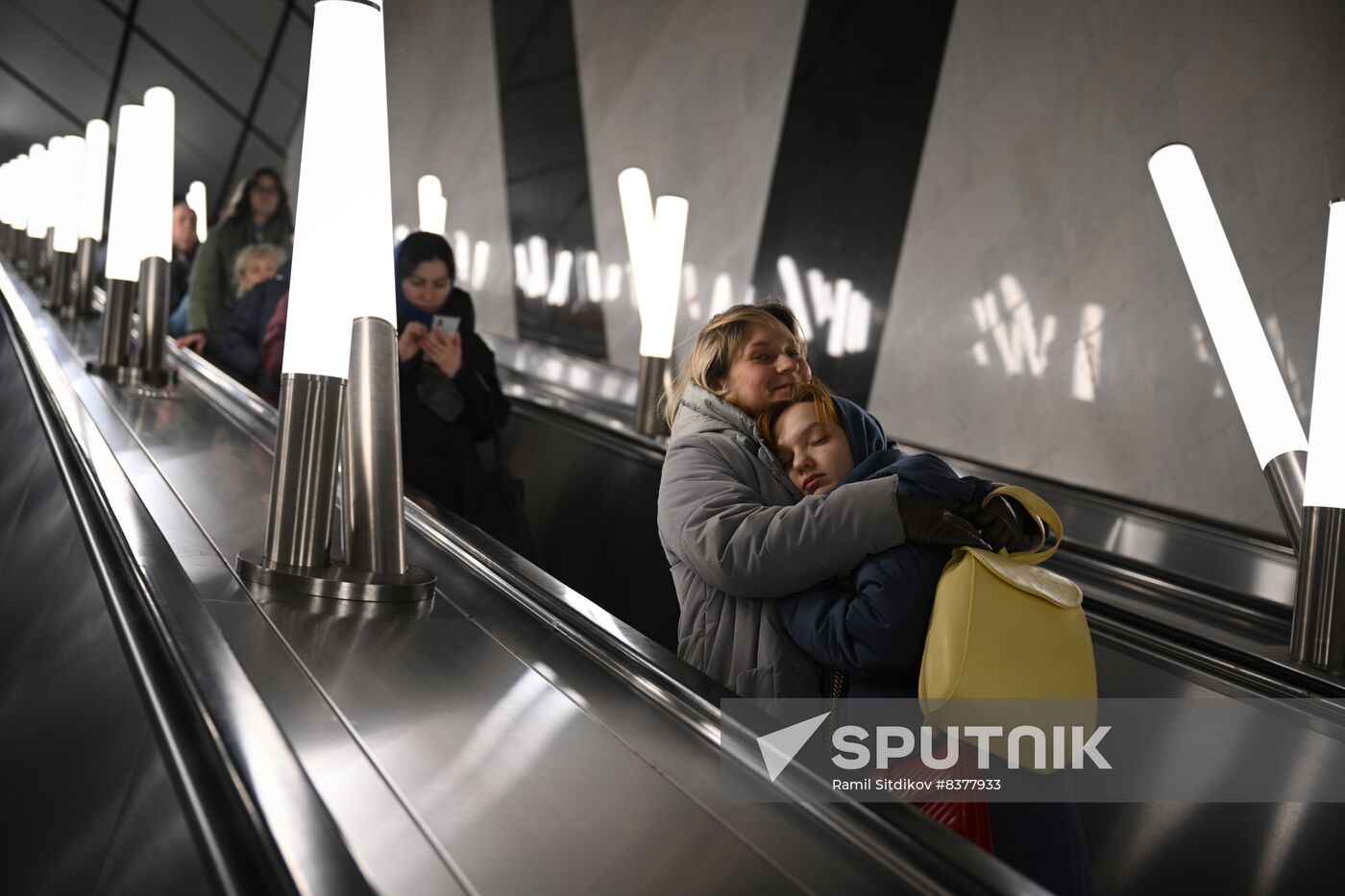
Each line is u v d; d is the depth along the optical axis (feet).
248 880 3.67
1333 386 8.90
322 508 7.48
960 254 24.56
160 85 60.75
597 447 17.76
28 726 6.75
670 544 6.98
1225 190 19.69
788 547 6.28
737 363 7.48
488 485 13.91
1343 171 18.08
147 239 15.19
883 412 26.14
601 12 37.42
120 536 7.26
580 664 6.44
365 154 7.48
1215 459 19.62
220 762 4.25
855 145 27.37
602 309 36.60
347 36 7.39
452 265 14.33
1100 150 21.80
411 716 5.42
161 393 14.56
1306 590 9.13
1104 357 21.56
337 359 7.48
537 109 41.01
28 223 32.71
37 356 14.25
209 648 5.26
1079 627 6.08
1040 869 5.89
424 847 4.22
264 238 25.11
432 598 7.50
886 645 6.07
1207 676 9.23
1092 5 22.03
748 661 6.62
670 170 33.71
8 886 5.71
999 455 23.54
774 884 4.26
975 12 24.50
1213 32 19.97
